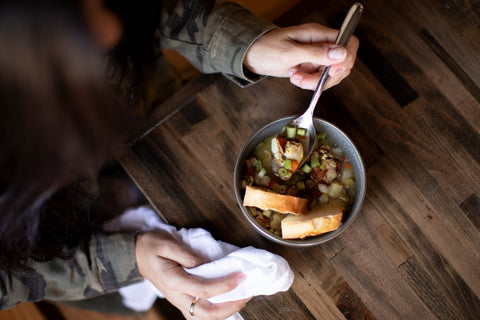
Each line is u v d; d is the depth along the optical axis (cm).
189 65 90
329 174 58
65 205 61
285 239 54
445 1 65
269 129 58
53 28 37
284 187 59
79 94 40
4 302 61
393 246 61
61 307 75
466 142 62
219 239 63
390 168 62
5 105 38
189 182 64
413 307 60
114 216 69
